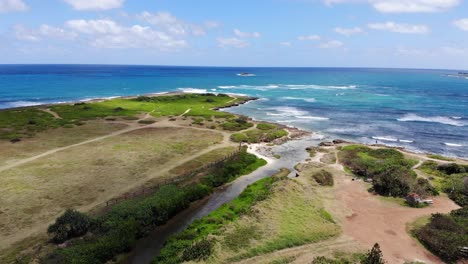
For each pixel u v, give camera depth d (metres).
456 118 107.19
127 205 40.06
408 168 57.22
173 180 50.88
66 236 34.91
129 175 52.97
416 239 36.09
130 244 34.62
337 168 58.59
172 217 41.78
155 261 32.19
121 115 98.38
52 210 41.06
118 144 69.50
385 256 32.91
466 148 76.06
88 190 47.06
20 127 81.06
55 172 53.25
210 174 52.31
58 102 132.88
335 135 85.62
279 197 42.72
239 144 72.50
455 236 34.53
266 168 59.91
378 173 53.56
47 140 71.38
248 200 44.69
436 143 79.69
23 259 31.23
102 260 32.06
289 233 35.69
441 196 47.06
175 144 70.56
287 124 97.19
